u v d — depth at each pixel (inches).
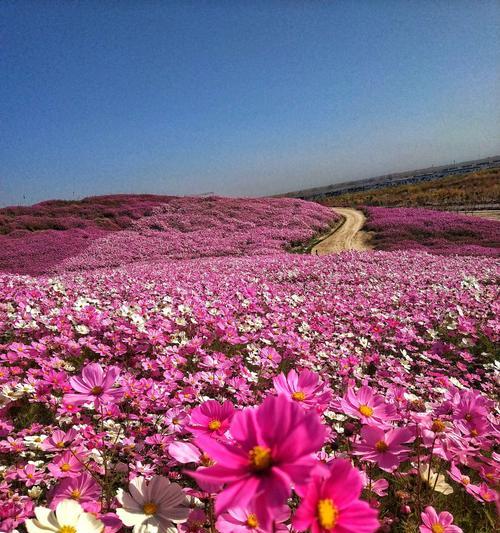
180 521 55.6
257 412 41.2
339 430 115.0
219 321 236.1
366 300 372.5
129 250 1069.1
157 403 140.5
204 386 156.1
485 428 75.7
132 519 53.8
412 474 92.4
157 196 1753.2
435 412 87.1
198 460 54.6
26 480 99.9
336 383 184.9
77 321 222.2
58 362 164.4
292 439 37.1
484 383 204.8
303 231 1279.5
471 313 324.2
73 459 89.7
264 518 33.5
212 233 1254.3
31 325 209.2
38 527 46.5
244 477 36.8
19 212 1413.6
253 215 1430.9
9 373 159.5
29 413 141.2
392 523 86.3
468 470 106.3
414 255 767.7
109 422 127.7
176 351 189.5
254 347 210.7
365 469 89.0
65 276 576.1
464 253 849.5
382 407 69.8
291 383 62.2
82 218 1407.5
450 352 247.6
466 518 88.5
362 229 1321.4
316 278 546.9
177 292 354.9
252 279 493.4
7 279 406.9
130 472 104.4
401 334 259.4
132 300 321.1
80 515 48.9
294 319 288.7
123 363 183.2
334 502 37.9
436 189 2347.4
